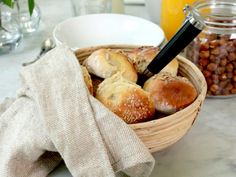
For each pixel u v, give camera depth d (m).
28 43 0.67
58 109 0.35
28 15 0.69
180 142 0.44
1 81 0.55
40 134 0.36
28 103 0.39
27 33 0.69
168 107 0.39
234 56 0.49
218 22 0.49
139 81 0.44
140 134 0.36
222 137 0.45
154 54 0.44
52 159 0.39
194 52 0.51
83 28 0.65
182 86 0.40
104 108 0.35
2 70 0.58
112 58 0.42
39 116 0.36
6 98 0.45
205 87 0.40
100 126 0.35
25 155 0.37
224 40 0.49
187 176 0.39
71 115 0.35
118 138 0.34
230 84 0.51
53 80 0.37
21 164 0.37
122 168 0.34
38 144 0.36
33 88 0.37
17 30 0.64
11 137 0.38
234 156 0.42
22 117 0.38
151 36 0.62
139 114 0.37
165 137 0.37
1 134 0.39
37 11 0.72
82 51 0.46
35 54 0.63
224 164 0.41
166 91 0.40
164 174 0.40
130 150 0.34
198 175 0.40
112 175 0.33
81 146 0.34
